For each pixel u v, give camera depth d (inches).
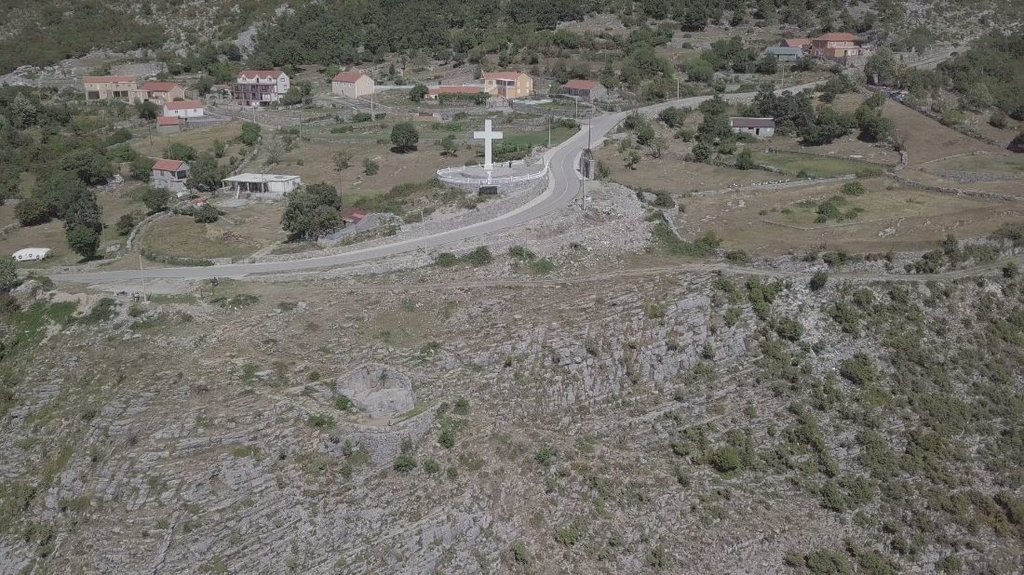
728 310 3592.5
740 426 3221.0
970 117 6446.9
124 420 2859.3
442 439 2891.2
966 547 2913.4
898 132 6058.1
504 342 3280.0
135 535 2556.6
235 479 2664.9
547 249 3954.2
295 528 2600.9
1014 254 3998.5
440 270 3777.1
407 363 3152.1
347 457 2765.7
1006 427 3319.4
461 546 2682.1
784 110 6382.9
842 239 4185.5
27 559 2596.0
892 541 2903.5
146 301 3491.6
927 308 3693.4
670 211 4635.8
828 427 3240.7
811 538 2888.8
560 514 2824.8
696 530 2861.7
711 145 6038.4
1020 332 3673.7
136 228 4783.5
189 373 3021.7
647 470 3016.7
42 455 2871.6
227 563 2512.3
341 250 4047.7
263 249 4252.0
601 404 3248.0
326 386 2972.4
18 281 3727.9
